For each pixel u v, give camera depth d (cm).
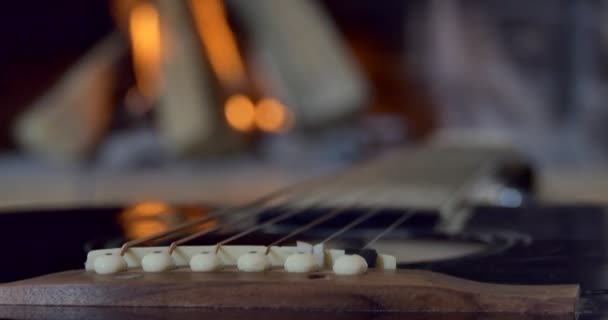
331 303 40
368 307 40
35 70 477
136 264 44
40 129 384
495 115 457
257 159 438
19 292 41
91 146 395
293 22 386
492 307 40
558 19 451
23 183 343
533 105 454
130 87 405
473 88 459
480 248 64
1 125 477
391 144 446
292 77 392
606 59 448
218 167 412
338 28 465
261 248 44
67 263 55
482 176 121
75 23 473
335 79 385
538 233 72
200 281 40
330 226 77
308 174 371
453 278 43
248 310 40
